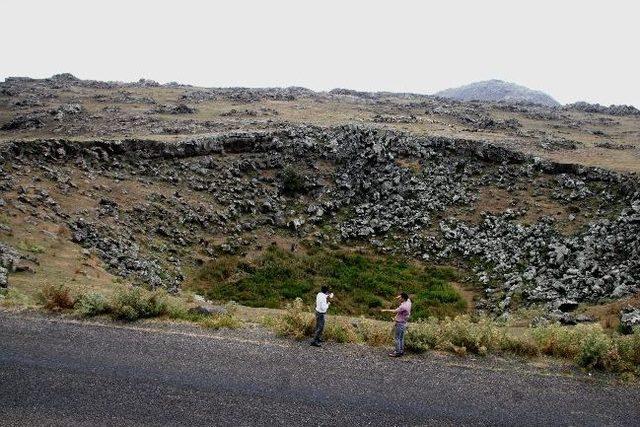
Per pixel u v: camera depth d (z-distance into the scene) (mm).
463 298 27109
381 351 14156
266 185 38125
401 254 32188
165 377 11797
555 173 36250
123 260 25641
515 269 28250
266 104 67000
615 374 12992
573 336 14555
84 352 12906
